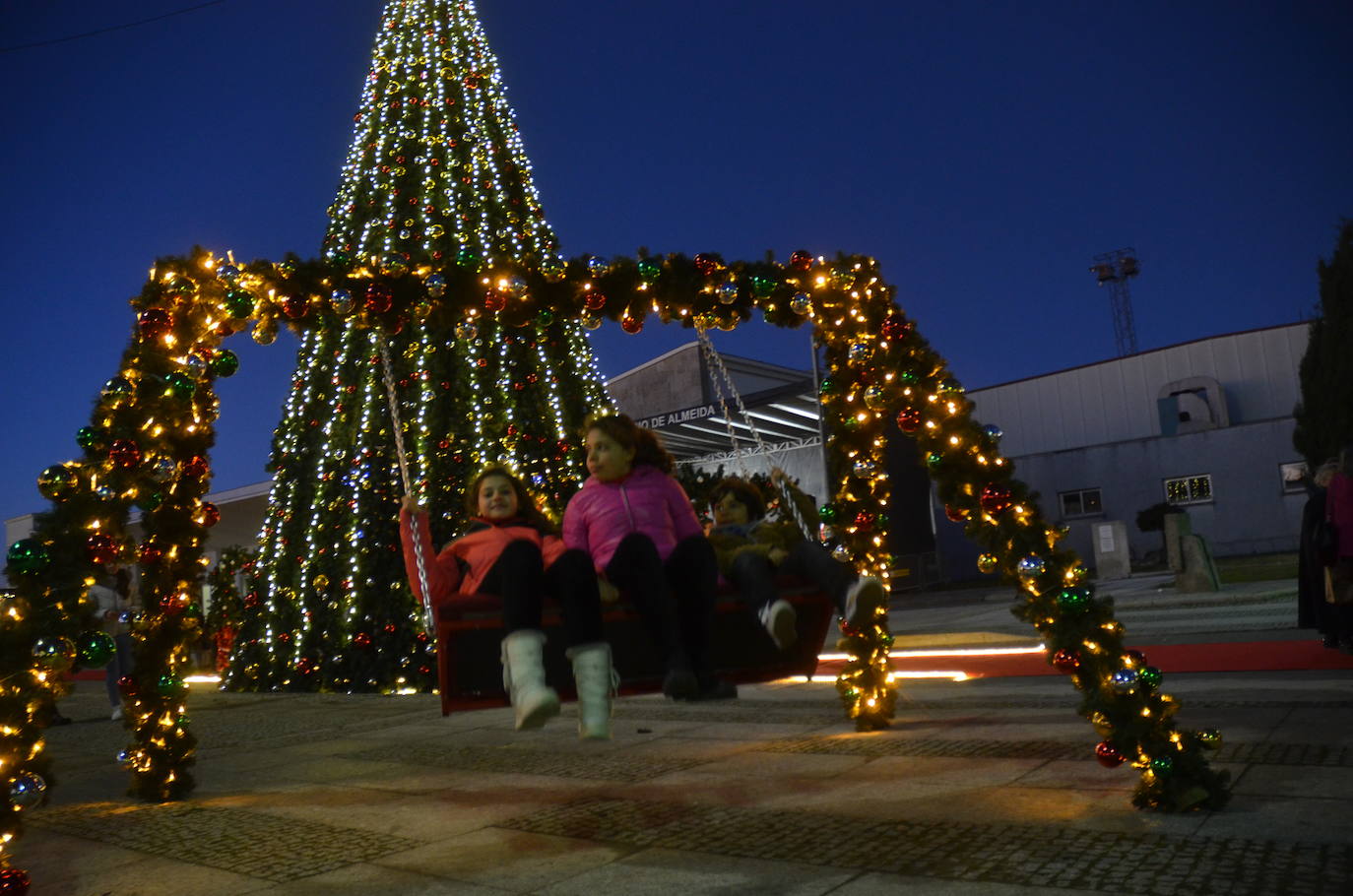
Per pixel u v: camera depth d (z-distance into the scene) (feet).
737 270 19.83
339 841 14.89
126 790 20.53
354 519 40.01
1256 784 14.07
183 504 19.40
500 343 40.75
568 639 13.74
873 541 22.16
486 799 17.46
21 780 13.17
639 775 18.63
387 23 46.83
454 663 14.76
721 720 25.30
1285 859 10.78
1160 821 12.66
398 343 41.06
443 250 41.19
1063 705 23.27
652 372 117.80
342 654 39.24
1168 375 136.77
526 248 43.14
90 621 14.58
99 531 15.07
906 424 17.56
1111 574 85.15
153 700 19.45
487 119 45.47
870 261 20.26
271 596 41.78
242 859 14.26
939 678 31.78
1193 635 36.76
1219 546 118.83
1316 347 73.05
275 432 43.42
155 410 17.44
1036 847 11.97
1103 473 126.52
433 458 39.58
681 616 14.71
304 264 18.15
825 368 22.71
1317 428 72.49
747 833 13.70
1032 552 15.39
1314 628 29.91
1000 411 148.36
